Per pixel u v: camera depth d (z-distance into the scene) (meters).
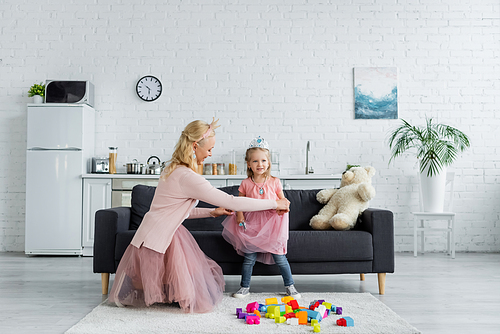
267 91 4.47
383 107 4.48
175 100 4.48
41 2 4.46
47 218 3.92
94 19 4.48
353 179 2.95
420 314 2.04
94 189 3.95
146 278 1.96
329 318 1.89
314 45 4.47
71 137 3.96
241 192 2.41
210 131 2.12
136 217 2.76
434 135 4.07
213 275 2.16
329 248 2.35
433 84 4.48
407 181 4.43
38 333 1.74
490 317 2.00
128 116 4.47
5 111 4.39
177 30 4.48
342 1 4.47
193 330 1.71
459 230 4.39
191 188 2.00
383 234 2.41
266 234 2.24
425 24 4.45
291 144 4.48
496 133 4.45
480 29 4.46
